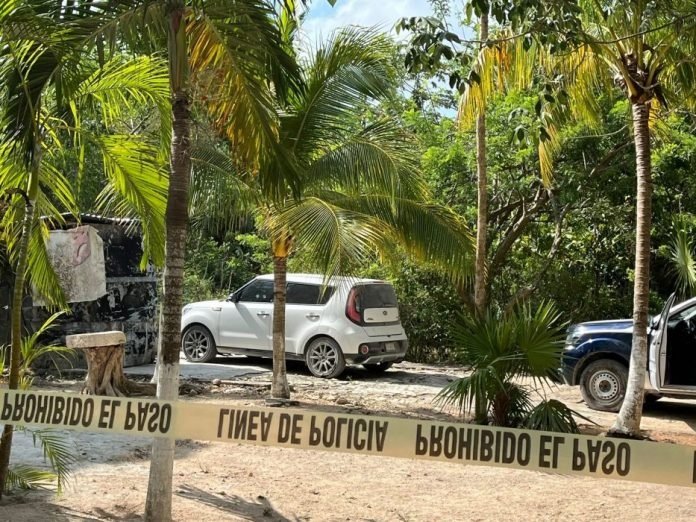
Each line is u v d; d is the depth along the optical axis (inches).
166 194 295.9
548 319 382.9
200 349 660.1
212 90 229.3
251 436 204.4
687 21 375.2
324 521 257.1
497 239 791.7
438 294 776.3
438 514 269.7
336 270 403.2
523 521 264.8
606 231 775.7
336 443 199.8
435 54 262.4
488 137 721.0
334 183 431.8
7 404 217.9
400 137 442.6
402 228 457.7
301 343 603.5
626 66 414.0
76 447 340.8
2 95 236.8
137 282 628.7
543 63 432.5
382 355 600.4
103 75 278.2
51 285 292.4
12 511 244.8
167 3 219.0
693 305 465.1
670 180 717.3
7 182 263.9
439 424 195.6
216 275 1119.6
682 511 279.7
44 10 220.5
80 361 576.7
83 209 663.1
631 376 410.0
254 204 426.9
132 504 260.5
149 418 210.7
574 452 190.2
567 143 692.1
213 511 259.1
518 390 385.4
